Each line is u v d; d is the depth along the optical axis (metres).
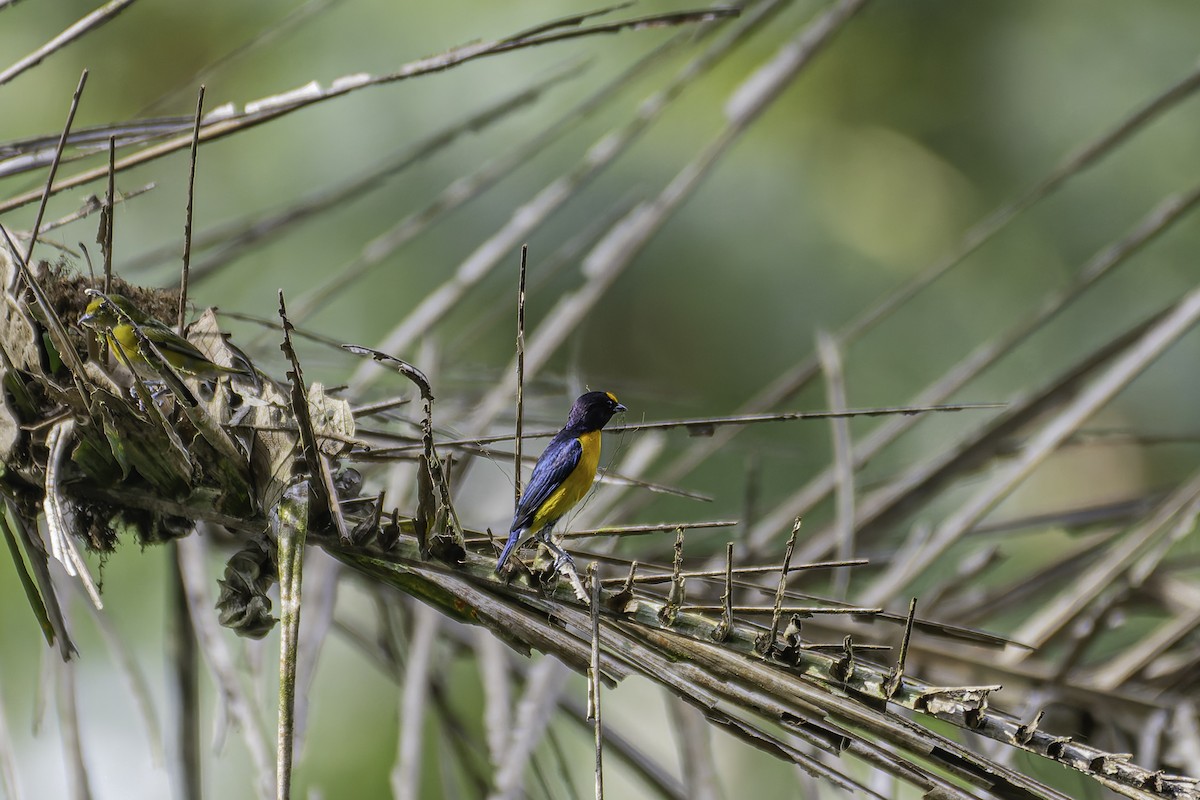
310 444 5.96
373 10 16.27
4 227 5.96
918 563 10.24
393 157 10.70
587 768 14.08
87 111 16.08
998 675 10.16
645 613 5.79
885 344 17.64
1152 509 11.87
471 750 9.74
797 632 5.54
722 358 17.03
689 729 9.21
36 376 6.23
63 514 6.25
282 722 5.46
